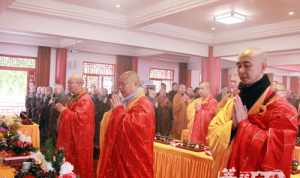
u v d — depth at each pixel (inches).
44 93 303.4
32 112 313.3
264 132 58.5
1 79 388.5
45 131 255.8
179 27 299.3
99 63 462.0
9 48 388.8
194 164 117.0
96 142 217.0
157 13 228.5
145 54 461.1
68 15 234.4
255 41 299.4
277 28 265.7
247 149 59.2
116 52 460.8
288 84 639.1
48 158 83.7
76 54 441.1
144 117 93.8
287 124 56.7
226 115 70.1
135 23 253.1
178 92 263.7
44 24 233.6
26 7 216.5
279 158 55.4
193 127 175.6
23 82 401.4
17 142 105.1
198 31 315.0
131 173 91.5
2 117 167.0
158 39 296.8
